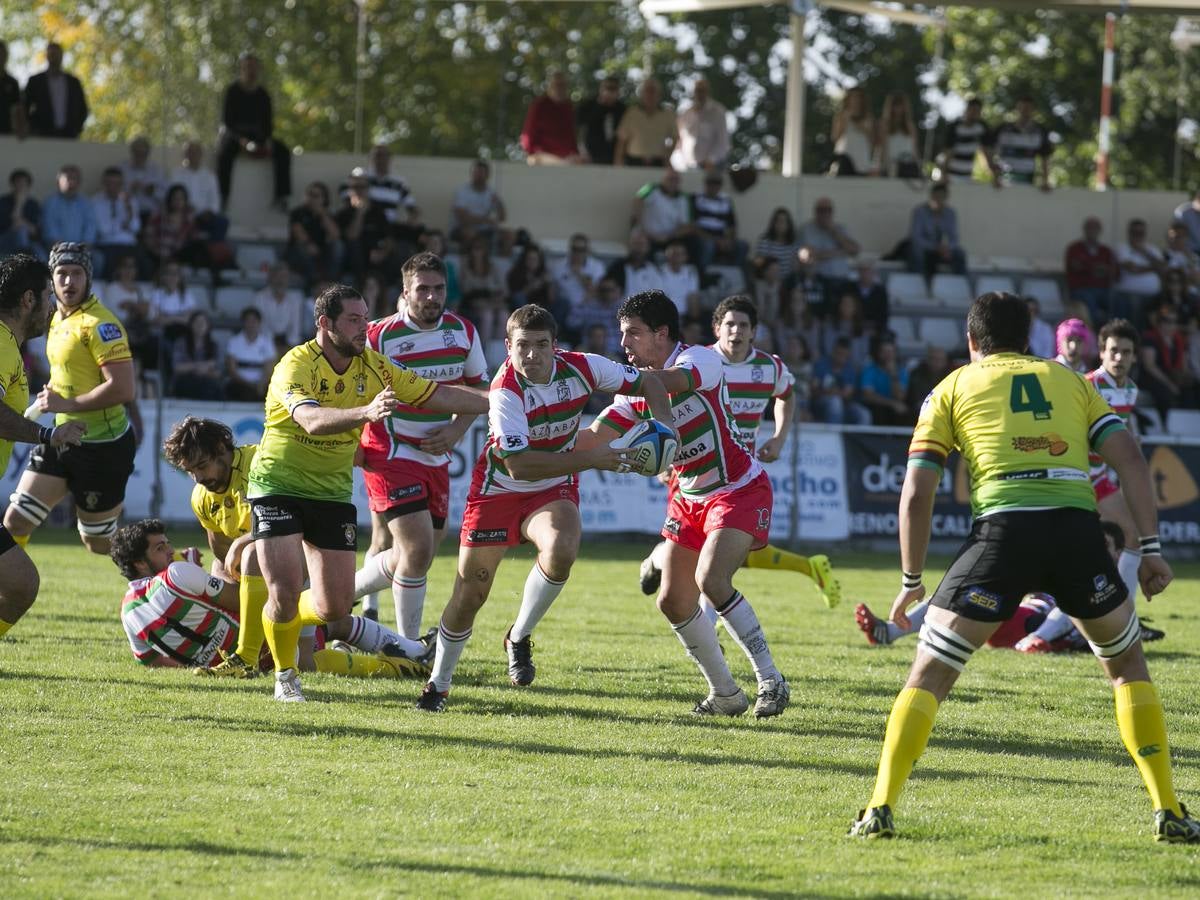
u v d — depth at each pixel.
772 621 24.91
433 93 85.62
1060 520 10.96
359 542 37.66
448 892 9.26
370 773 12.40
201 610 17.11
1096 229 51.00
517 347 14.77
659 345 15.78
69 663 17.27
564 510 15.98
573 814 11.30
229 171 49.97
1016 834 11.07
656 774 12.74
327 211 46.41
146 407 38.44
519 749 13.57
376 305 43.00
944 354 44.12
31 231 44.31
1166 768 11.05
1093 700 17.50
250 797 11.48
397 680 17.28
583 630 22.45
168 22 52.38
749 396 19.23
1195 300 49.78
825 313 46.84
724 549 15.48
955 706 16.88
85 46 88.56
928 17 58.19
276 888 9.28
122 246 44.78
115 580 26.80
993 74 85.19
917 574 11.62
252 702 15.29
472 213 49.34
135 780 11.89
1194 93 79.56
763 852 10.39
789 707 16.45
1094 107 85.38
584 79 86.38
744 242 49.47
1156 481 41.81
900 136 56.25
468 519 15.71
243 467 16.80
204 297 46.44
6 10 88.62
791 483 40.72
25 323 15.44
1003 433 11.21
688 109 54.44
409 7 85.00
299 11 84.19
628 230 54.47
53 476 20.16
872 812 10.91
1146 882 9.91
